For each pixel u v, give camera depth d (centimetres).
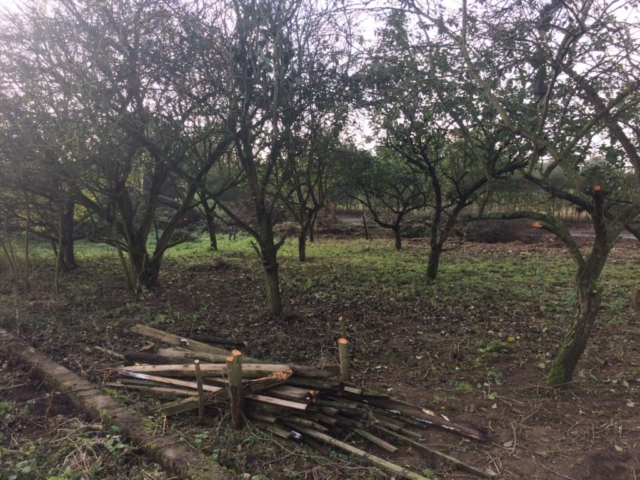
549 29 452
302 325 628
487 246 1534
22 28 606
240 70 557
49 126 615
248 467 304
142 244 827
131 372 411
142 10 601
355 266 1090
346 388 372
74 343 534
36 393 425
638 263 1144
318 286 865
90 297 762
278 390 358
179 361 425
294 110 559
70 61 601
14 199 860
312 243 1616
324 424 350
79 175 687
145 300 757
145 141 641
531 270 1046
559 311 696
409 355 525
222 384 379
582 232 1861
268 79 542
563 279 938
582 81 412
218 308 716
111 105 630
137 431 334
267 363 393
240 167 795
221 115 576
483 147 718
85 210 1062
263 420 351
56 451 317
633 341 570
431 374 477
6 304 712
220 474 285
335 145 846
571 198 418
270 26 526
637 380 459
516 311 693
